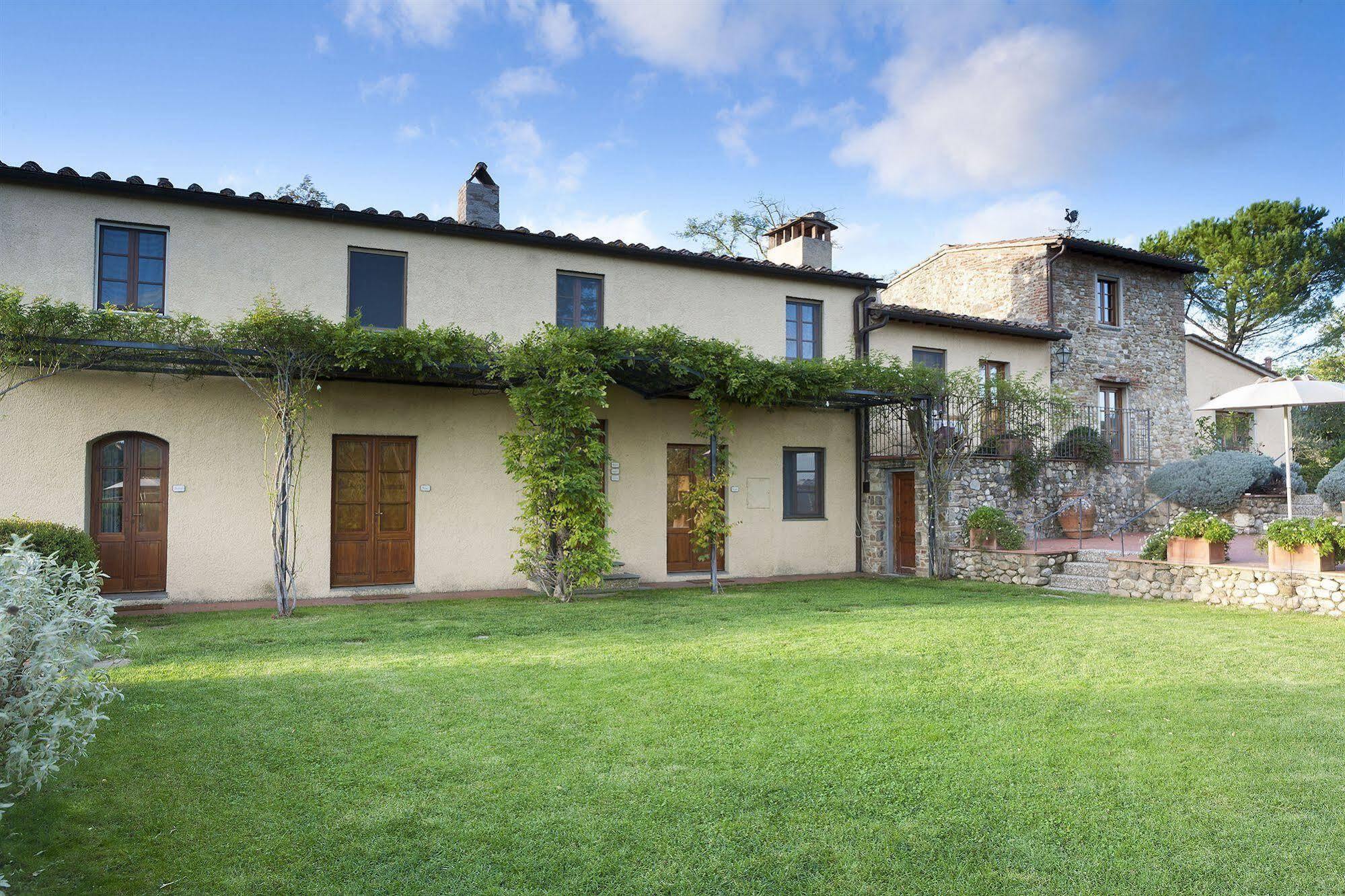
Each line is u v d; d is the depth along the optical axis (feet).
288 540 33.47
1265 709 16.88
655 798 12.30
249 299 32.58
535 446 33.30
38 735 10.49
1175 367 61.36
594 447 34.14
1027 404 46.09
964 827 11.34
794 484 45.11
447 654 22.30
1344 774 13.25
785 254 49.08
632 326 38.52
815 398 39.47
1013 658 21.67
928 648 22.98
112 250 31.24
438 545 36.17
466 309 36.27
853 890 9.67
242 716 16.30
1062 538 48.67
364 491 35.50
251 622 27.66
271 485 33.32
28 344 26.66
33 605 10.79
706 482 36.94
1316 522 30.66
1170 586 33.45
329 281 33.91
